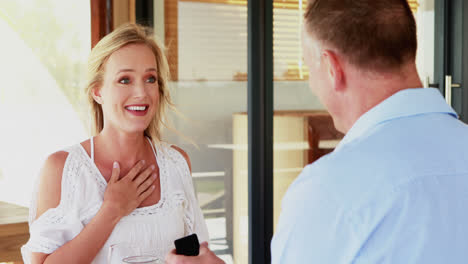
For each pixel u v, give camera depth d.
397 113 0.79
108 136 1.52
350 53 0.80
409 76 0.81
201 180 3.03
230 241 2.92
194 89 3.04
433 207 0.71
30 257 1.39
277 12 2.82
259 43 2.75
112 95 1.48
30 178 3.70
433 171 0.73
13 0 3.59
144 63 1.50
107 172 1.51
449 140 0.77
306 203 0.75
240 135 2.87
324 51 0.83
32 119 3.67
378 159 0.74
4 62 3.62
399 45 0.79
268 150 2.80
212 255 1.13
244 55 2.86
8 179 3.68
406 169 0.73
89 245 1.37
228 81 2.93
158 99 1.61
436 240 0.71
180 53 3.10
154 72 1.53
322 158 0.80
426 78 3.29
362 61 0.80
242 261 2.88
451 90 3.29
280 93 2.85
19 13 3.60
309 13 0.86
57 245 1.39
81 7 3.59
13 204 3.69
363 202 0.72
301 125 2.90
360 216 0.71
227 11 2.92
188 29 3.08
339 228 0.72
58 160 1.47
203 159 3.02
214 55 2.96
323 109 2.95
